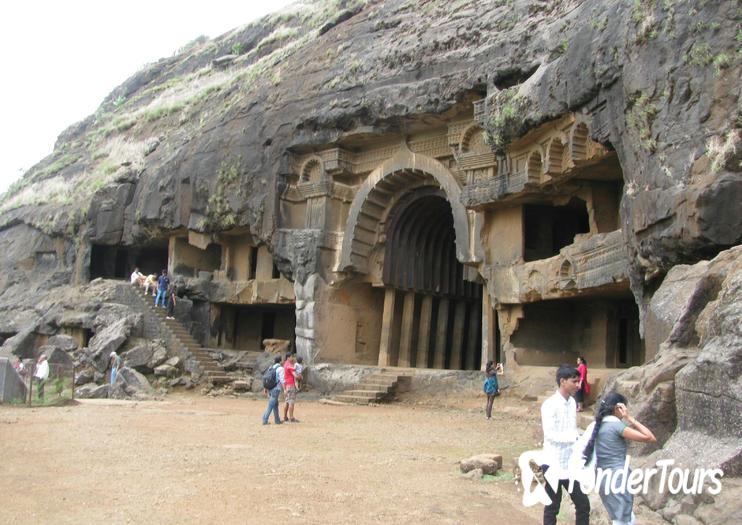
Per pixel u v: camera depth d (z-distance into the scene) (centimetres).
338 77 2753
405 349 2814
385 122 2578
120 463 1022
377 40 2795
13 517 705
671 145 1341
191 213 3278
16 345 3200
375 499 816
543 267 2070
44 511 732
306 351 2742
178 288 3331
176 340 2809
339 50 2922
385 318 2802
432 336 2972
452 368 2980
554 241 2367
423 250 2903
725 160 1227
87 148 4991
